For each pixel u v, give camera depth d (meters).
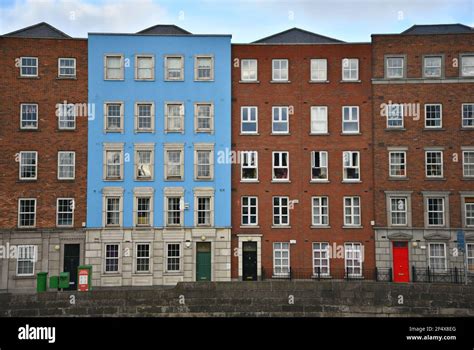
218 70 37.56
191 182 36.84
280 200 37.38
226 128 37.28
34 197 36.19
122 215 36.44
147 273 36.06
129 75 37.19
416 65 37.34
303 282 27.94
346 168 37.44
